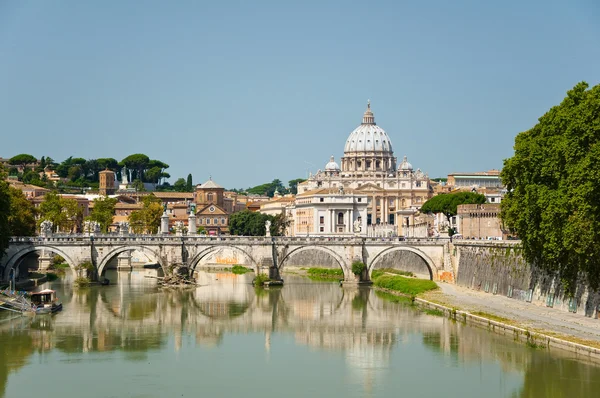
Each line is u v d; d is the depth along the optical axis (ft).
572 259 453.99
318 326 510.58
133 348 443.73
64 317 535.19
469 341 449.48
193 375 388.37
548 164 454.81
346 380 379.96
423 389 364.38
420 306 595.06
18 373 388.98
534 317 480.64
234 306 600.39
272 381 378.53
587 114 419.13
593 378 366.63
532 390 357.00
